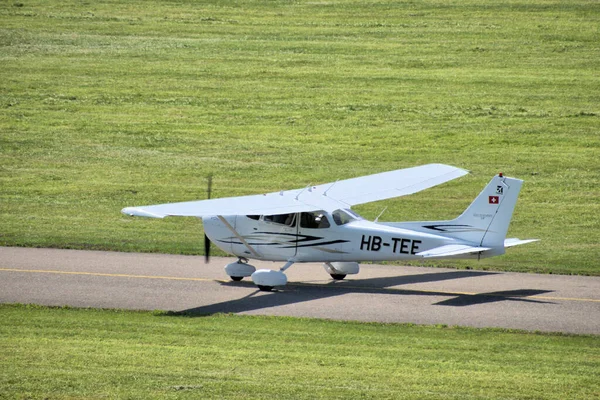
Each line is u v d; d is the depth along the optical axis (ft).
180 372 184.24
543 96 591.78
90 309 248.11
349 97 599.98
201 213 247.50
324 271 299.79
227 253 298.15
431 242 263.90
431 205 409.69
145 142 515.91
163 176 457.27
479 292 270.26
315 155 493.36
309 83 630.33
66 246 326.65
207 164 477.77
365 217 390.83
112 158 486.38
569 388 178.09
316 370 188.03
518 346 213.87
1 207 396.98
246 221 278.46
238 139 522.88
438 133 526.98
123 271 292.40
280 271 272.10
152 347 205.67
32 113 562.66
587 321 239.91
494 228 258.78
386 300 261.24
